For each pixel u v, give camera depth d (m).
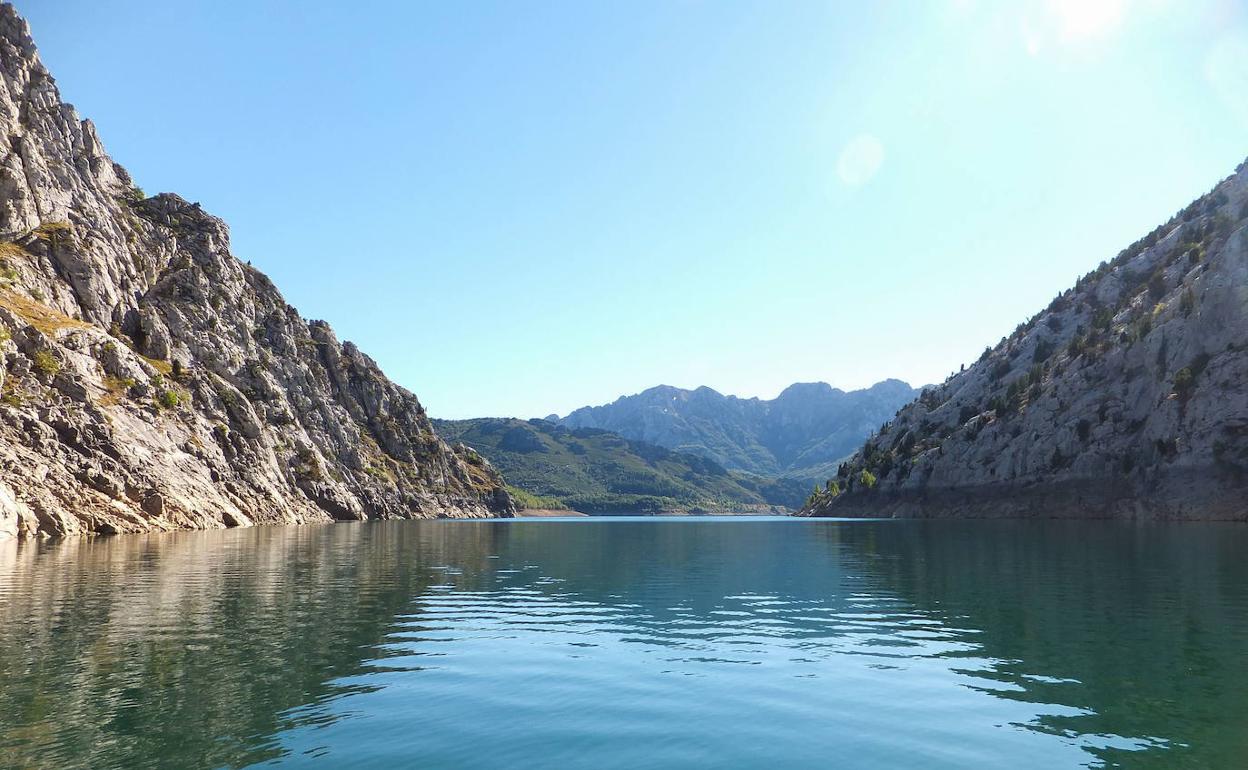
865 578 48.53
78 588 40.03
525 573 53.78
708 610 35.22
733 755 15.39
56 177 160.62
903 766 14.81
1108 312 188.38
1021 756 15.30
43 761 14.48
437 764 14.71
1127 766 14.70
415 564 59.59
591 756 15.28
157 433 119.50
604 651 25.50
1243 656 23.89
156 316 156.12
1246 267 141.38
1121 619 30.62
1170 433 139.00
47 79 173.25
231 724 17.02
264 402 176.25
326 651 24.97
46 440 93.25
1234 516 119.19
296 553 68.25
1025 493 165.88
